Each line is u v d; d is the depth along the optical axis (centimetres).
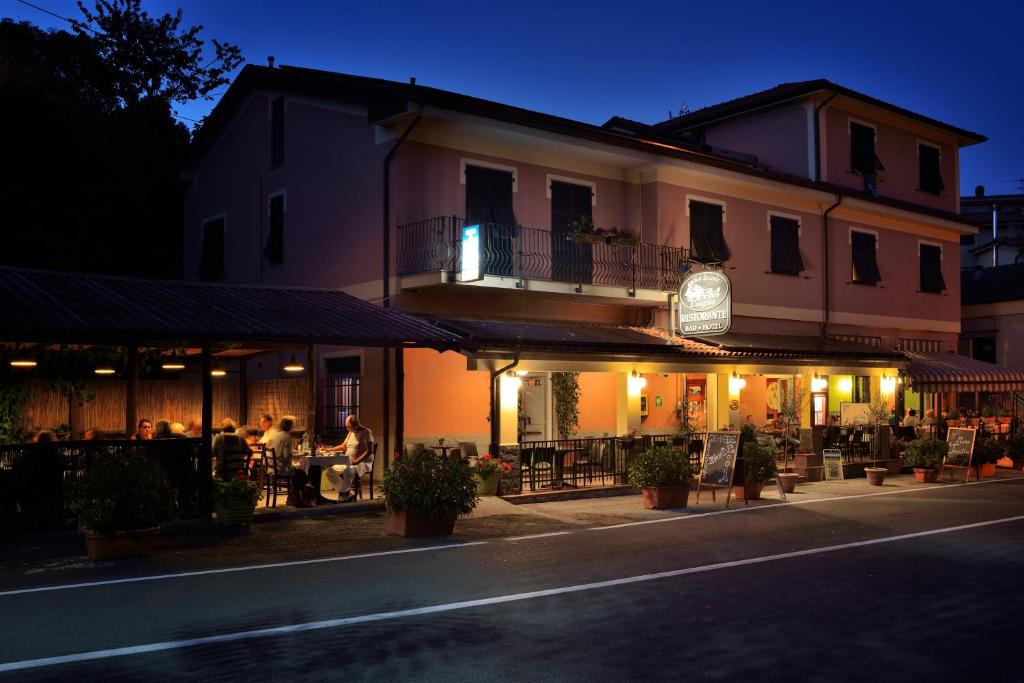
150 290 1470
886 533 1289
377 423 1833
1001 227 4700
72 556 1043
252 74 2223
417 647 701
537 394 2069
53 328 1123
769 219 2420
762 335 2328
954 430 2117
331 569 998
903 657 684
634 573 989
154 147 2917
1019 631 760
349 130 1956
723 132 2900
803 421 2456
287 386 1928
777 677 635
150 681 617
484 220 1925
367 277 1883
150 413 1919
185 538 1172
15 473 1157
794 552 1127
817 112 2634
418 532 1233
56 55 2794
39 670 639
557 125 1914
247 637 725
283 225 2158
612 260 2098
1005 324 3175
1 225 2423
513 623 774
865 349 2412
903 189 2886
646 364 1841
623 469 1847
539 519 1409
